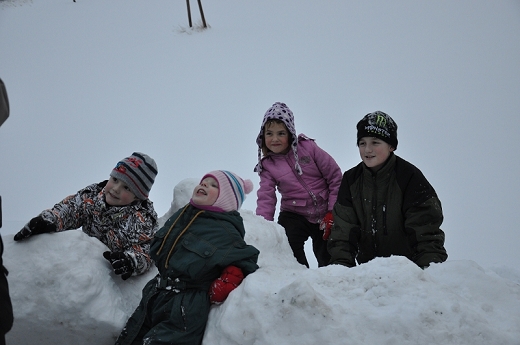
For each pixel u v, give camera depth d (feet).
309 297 6.51
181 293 7.38
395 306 6.58
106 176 27.45
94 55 47.29
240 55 44.80
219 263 7.34
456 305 6.46
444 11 47.21
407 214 9.55
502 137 29.84
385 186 9.77
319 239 12.76
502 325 6.45
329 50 44.04
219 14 53.26
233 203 7.95
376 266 7.26
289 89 38.37
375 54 42.37
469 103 33.96
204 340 7.01
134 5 57.31
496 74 36.99
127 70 44.09
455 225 20.22
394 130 9.84
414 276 6.95
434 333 6.26
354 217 10.03
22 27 53.42
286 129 12.55
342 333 6.32
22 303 7.56
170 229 7.75
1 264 5.96
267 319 6.59
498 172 25.90
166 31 50.85
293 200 12.64
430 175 26.30
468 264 7.53
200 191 7.88
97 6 57.67
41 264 7.68
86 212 8.98
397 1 50.55
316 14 50.83
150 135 32.65
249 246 7.64
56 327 7.57
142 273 8.57
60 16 55.26
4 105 5.87
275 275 7.41
